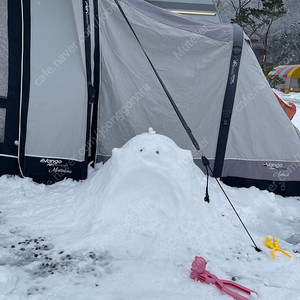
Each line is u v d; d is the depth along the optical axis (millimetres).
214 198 4484
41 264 3053
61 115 4809
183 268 3070
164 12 4980
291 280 3010
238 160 5332
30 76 4711
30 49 4676
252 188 5359
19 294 2578
